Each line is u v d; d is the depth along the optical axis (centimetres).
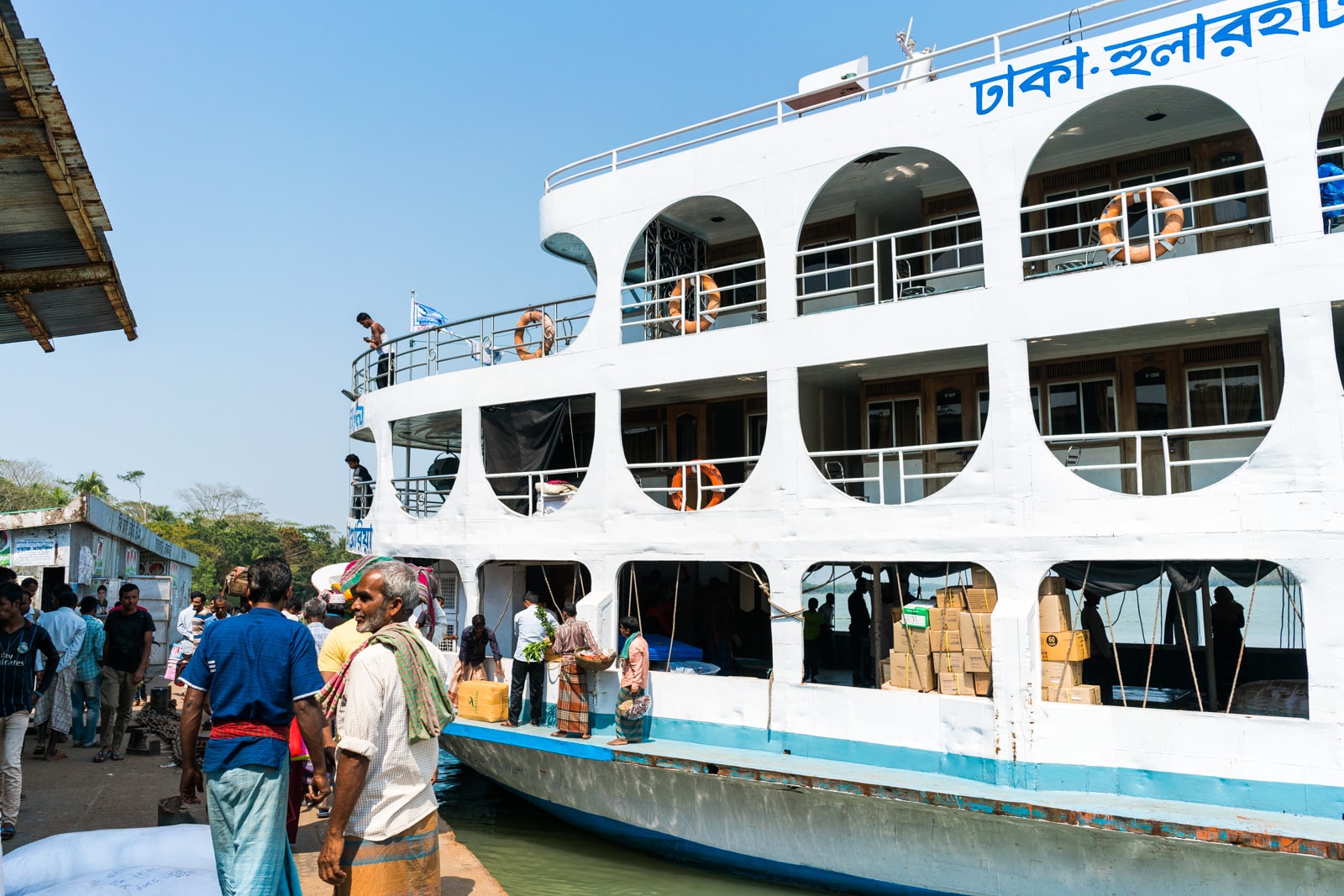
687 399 1447
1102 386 1134
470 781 1467
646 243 1411
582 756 1086
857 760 990
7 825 683
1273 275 846
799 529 1063
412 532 1445
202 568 6122
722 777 1007
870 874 940
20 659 689
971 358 1077
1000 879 873
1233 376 1049
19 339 771
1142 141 1114
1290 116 848
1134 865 819
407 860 419
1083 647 953
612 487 1217
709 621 1533
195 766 463
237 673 448
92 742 1110
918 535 988
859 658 1317
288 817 618
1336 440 805
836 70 1280
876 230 1400
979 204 994
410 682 428
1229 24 879
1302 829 743
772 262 1127
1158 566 983
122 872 444
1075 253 1044
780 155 1131
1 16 401
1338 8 834
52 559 1744
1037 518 923
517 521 1307
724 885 1007
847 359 1055
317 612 864
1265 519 824
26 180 526
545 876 1035
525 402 1340
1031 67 977
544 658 1191
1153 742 845
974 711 923
